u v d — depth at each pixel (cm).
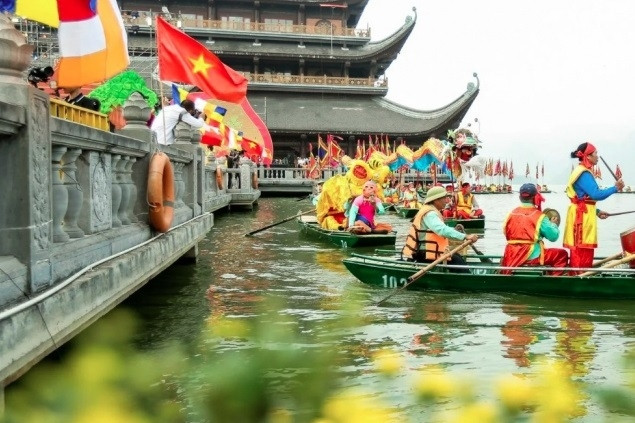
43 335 412
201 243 1620
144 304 838
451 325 748
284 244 1590
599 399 198
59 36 628
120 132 830
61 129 514
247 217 2625
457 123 5997
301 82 6172
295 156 6275
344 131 5878
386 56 6316
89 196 614
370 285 1001
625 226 2523
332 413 146
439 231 998
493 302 876
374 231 1573
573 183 938
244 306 829
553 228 934
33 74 945
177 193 1099
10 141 446
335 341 661
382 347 645
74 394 138
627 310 829
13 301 422
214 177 2459
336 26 6288
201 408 141
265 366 150
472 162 3444
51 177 495
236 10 6141
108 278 557
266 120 5819
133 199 786
